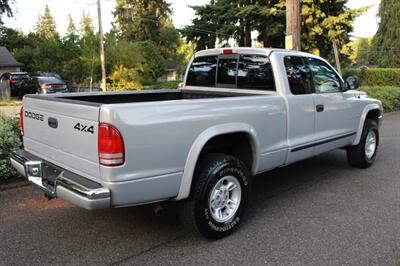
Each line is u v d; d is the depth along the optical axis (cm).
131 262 330
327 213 439
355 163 623
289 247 357
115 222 411
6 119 607
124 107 295
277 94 440
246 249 354
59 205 458
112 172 291
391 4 4209
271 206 462
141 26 5316
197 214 351
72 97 433
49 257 338
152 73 3038
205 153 380
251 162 407
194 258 337
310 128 479
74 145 321
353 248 355
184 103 332
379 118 652
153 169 313
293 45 990
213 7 2242
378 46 4416
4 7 2745
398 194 506
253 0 2077
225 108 363
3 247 355
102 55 2331
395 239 373
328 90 525
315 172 613
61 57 2709
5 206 454
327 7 1803
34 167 372
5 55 3744
